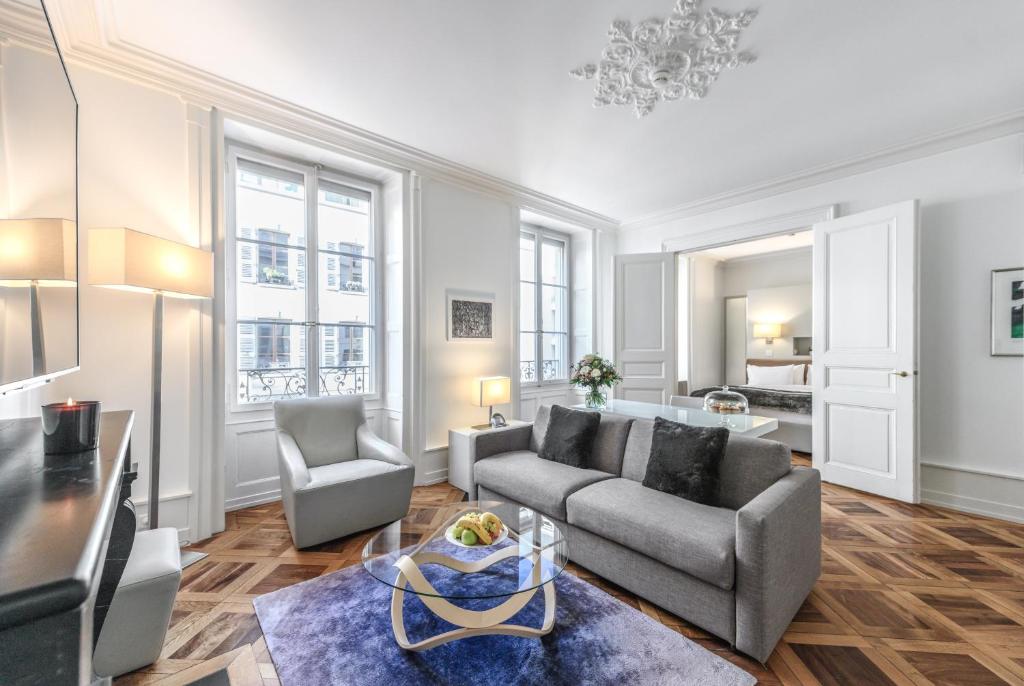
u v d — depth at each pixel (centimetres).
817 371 367
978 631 174
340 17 198
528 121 292
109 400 227
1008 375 293
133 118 234
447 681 145
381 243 380
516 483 251
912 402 311
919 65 232
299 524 232
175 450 245
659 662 155
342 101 270
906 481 315
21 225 92
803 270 661
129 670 147
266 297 320
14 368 85
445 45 218
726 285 749
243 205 310
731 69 235
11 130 87
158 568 151
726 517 185
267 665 152
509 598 168
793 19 199
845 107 274
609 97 262
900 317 318
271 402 316
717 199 438
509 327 421
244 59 230
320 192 348
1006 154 292
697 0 189
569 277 545
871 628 176
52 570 38
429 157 346
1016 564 228
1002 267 294
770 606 156
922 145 317
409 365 353
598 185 407
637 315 489
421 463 357
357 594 196
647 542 182
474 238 395
